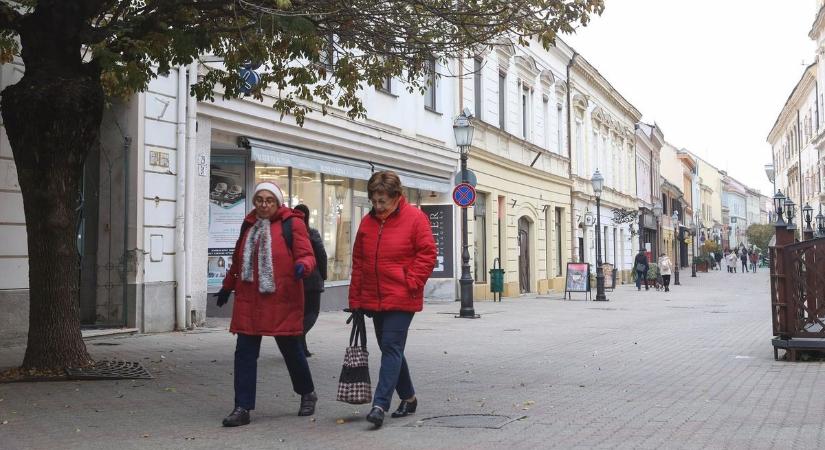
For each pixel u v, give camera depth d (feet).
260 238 21.12
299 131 55.47
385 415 22.06
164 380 27.68
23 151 27.32
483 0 31.30
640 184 182.29
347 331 46.34
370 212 21.52
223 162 53.88
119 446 18.47
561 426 20.31
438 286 76.89
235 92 34.76
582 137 127.24
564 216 116.67
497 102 90.43
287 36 28.73
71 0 26.89
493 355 36.42
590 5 30.83
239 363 21.03
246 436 19.49
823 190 165.27
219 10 30.68
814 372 30.48
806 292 33.88
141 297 42.19
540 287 104.27
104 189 42.52
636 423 20.66
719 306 78.64
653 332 49.19
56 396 24.57
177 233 44.65
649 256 171.53
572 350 38.75
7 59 32.14
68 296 28.25
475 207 84.48
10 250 35.42
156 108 43.45
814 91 176.04
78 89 27.22
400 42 33.22
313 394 22.31
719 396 24.97
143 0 31.22
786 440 18.43
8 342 35.24
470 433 19.54
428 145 73.92
